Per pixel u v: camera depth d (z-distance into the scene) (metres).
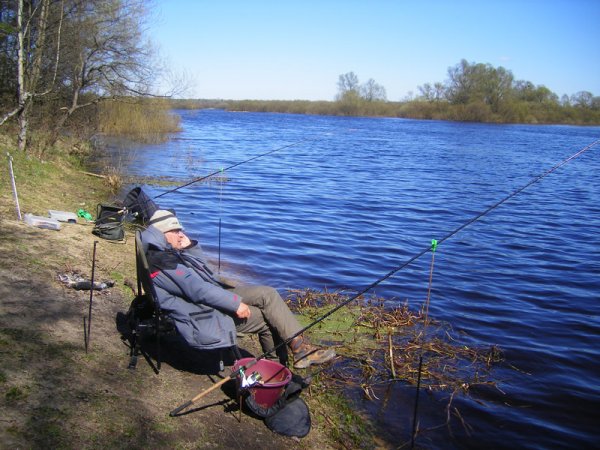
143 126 27.02
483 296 7.62
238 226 11.05
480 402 4.85
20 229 6.90
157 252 4.17
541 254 10.10
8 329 4.26
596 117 83.94
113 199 11.64
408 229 11.77
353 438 4.18
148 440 3.45
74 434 3.28
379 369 5.32
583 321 6.85
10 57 15.13
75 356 4.15
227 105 105.31
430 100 90.00
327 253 9.46
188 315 4.05
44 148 13.92
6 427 3.16
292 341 4.56
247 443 3.73
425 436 4.33
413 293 7.63
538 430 4.50
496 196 17.05
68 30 15.20
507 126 72.19
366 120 77.38
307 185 17.31
